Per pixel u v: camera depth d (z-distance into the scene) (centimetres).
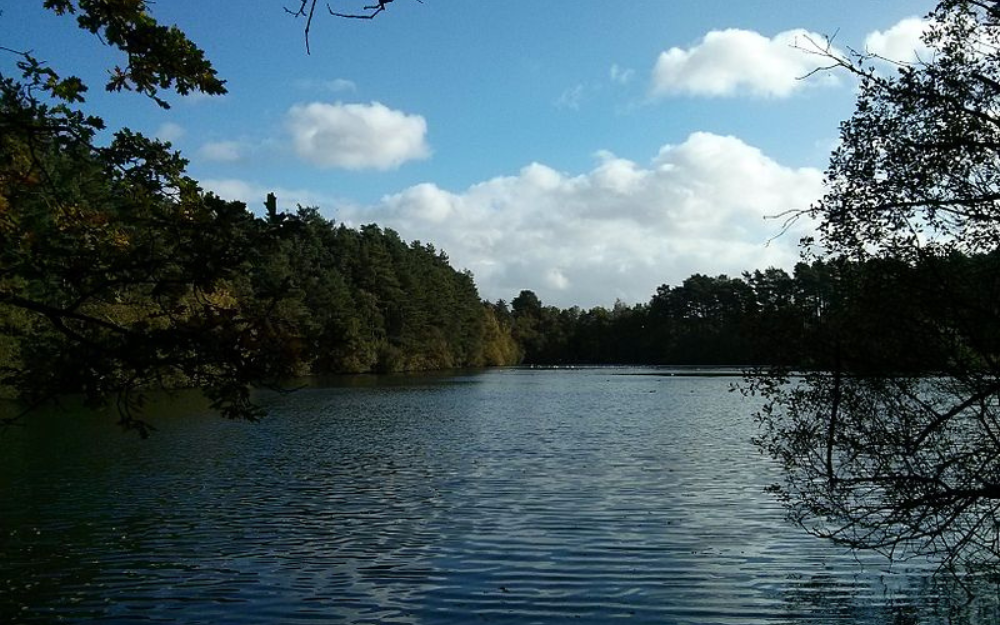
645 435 2903
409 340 10669
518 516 1455
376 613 945
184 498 1639
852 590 1012
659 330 14500
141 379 462
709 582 1053
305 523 1407
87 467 2056
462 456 2311
